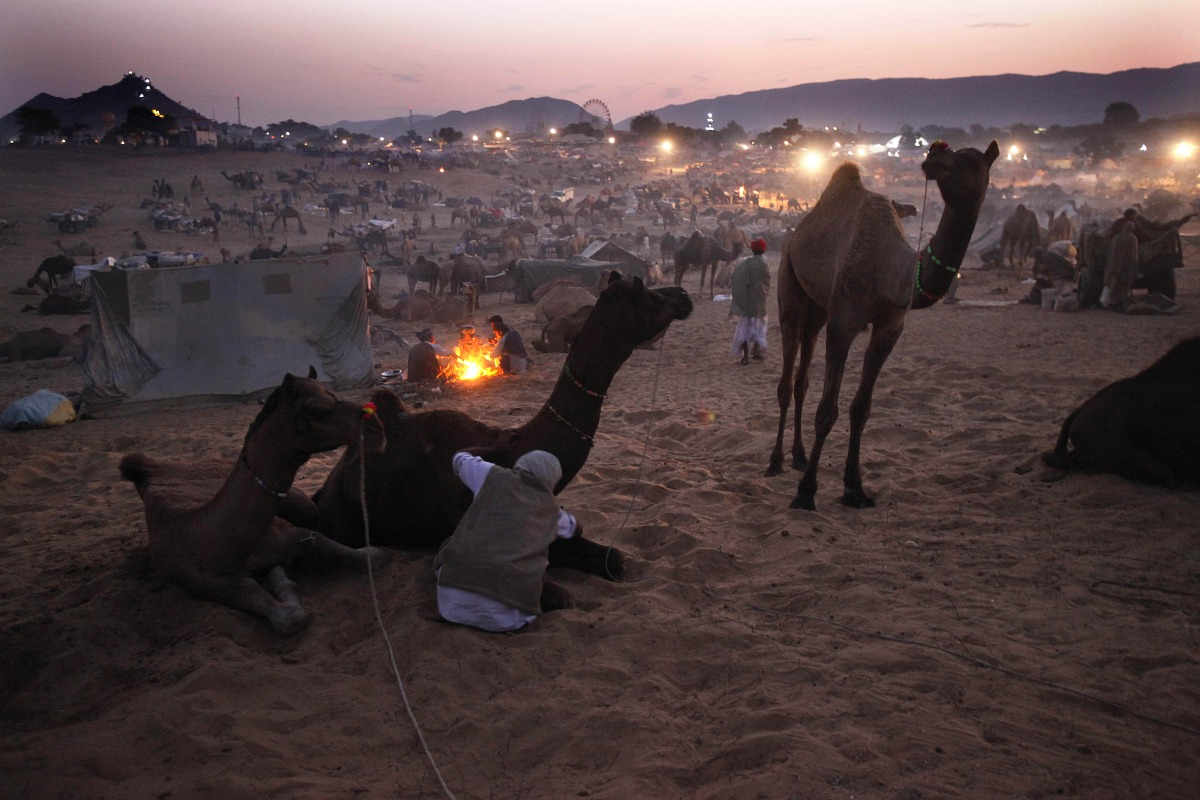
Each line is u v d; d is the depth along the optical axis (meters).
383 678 3.98
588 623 4.43
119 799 3.08
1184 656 3.91
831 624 4.41
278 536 4.95
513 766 3.34
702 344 16.06
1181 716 3.46
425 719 3.63
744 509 6.30
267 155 99.56
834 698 3.68
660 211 69.50
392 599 4.74
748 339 13.20
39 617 4.59
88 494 7.67
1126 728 3.41
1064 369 11.24
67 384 15.54
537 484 4.52
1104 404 6.32
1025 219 25.89
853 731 3.39
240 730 3.48
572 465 4.98
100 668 4.15
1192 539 5.25
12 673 4.18
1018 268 28.03
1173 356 6.22
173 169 85.69
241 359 12.98
